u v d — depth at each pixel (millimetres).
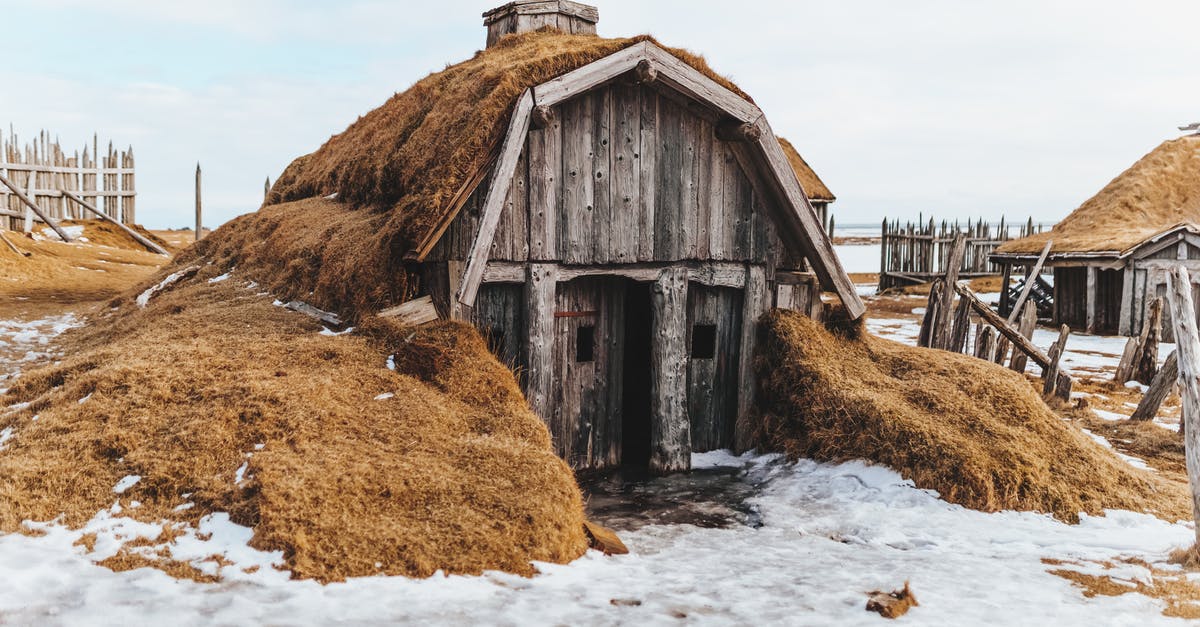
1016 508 8570
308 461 6676
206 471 6562
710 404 11312
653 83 10055
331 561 5621
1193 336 6941
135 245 32781
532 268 9633
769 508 8867
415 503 6469
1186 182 29969
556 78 9336
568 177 9820
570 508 6934
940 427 9500
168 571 5371
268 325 10297
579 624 4941
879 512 8508
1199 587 6125
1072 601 5762
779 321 11133
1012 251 29875
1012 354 14680
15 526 5871
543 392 9812
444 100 11820
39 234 29141
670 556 7055
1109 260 24891
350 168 14578
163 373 8062
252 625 4637
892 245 39312
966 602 5645
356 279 10008
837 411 10102
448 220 9055
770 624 5059
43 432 7133
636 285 12297
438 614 4973
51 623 4523
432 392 8352
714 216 10797
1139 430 12195
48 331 14906
